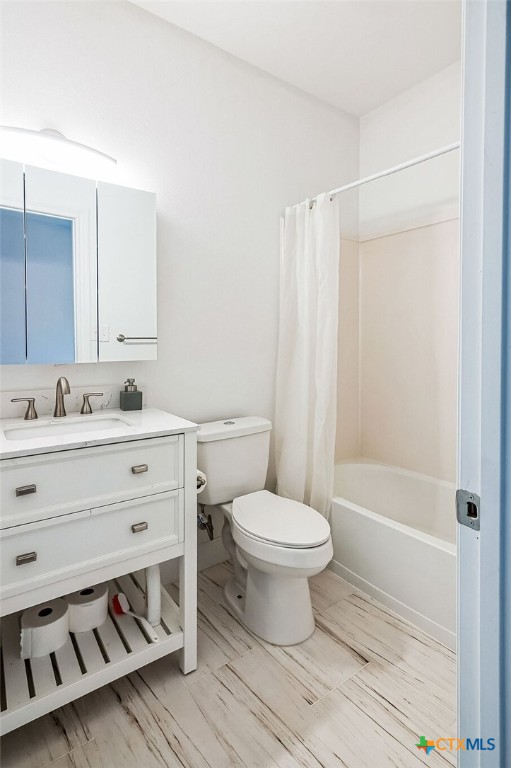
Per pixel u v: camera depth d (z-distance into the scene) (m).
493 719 0.60
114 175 1.71
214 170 2.00
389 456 2.56
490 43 0.55
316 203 2.00
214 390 2.07
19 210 1.48
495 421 0.57
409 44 1.97
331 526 2.11
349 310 2.64
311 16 1.78
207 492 1.83
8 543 1.09
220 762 1.15
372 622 1.73
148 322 1.77
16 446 1.12
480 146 0.57
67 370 1.64
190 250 1.95
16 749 1.18
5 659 1.33
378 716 1.29
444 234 2.20
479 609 0.60
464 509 0.62
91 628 1.47
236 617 1.77
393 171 1.75
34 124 1.52
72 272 1.59
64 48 1.57
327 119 2.45
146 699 1.35
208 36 1.91
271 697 1.36
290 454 2.17
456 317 2.17
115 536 1.27
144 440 1.30
